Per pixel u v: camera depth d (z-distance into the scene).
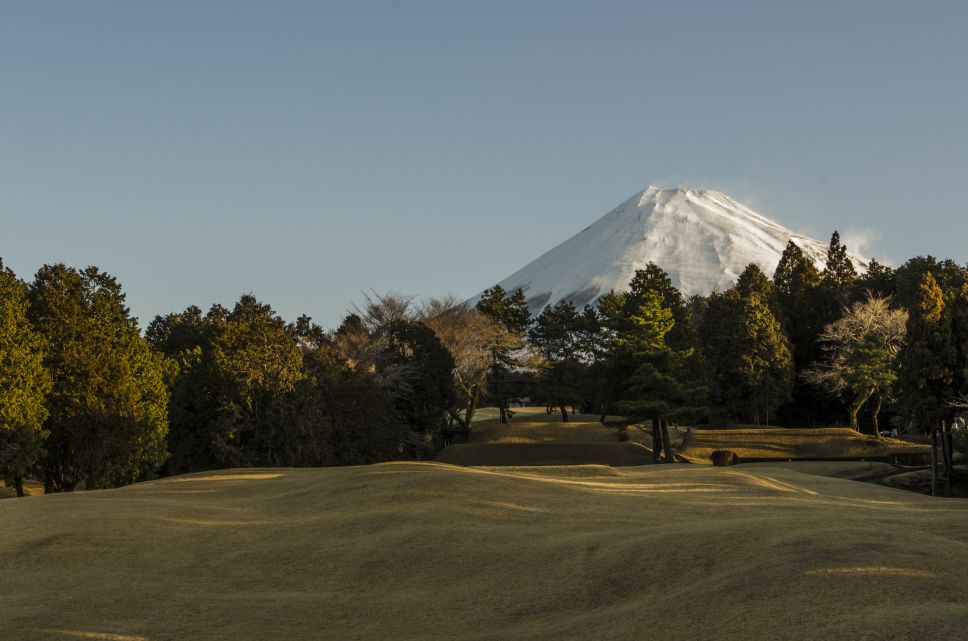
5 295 50.62
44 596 21.47
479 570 22.02
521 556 22.73
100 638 17.44
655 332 80.56
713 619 15.69
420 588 21.16
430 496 31.50
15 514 31.28
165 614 19.58
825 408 118.31
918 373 66.31
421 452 87.38
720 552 20.17
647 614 16.64
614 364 89.44
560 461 83.81
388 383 85.00
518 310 136.88
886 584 16.14
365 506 30.80
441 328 100.31
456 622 18.28
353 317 100.38
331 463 72.06
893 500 43.53
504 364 108.25
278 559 24.64
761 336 106.50
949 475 67.12
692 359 101.94
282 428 67.19
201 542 26.97
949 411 65.44
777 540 20.16
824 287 130.75
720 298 119.00
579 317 113.00
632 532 24.03
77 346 54.91
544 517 28.27
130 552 25.83
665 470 48.44
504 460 84.75
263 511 32.69
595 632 16.14
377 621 18.78
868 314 99.38
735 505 31.72
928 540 19.66
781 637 14.28
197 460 67.19
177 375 68.62
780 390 106.88
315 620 19.03
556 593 19.41
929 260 114.56
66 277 57.12
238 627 18.52
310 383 70.06
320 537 26.64
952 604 15.10
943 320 66.62
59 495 37.00
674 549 20.89
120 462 55.97
